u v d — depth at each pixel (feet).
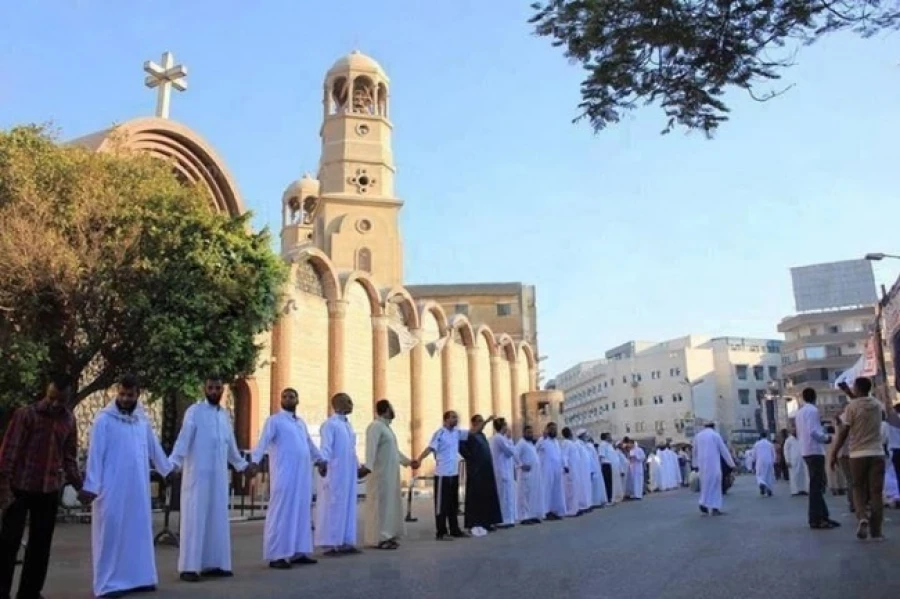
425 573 28.35
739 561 28.86
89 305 51.44
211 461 29.71
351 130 155.74
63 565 33.17
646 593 22.91
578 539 39.14
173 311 52.47
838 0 21.35
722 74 23.09
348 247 148.77
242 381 81.51
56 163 52.06
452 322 133.39
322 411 93.30
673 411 352.28
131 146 69.31
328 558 34.40
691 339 395.14
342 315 97.50
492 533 44.86
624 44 22.77
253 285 56.49
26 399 48.52
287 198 178.09
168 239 53.06
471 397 137.69
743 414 347.15
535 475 53.93
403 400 114.52
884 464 34.63
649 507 64.64
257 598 24.21
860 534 34.27
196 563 28.53
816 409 41.06
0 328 50.55
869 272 281.13
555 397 159.74
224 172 83.82
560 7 22.72
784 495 73.36
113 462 26.11
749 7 21.72
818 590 22.63
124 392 27.20
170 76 83.41
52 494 24.61
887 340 88.69
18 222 48.08
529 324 221.46
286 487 32.17
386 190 155.53
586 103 24.54
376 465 38.45
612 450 76.95
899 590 22.33
